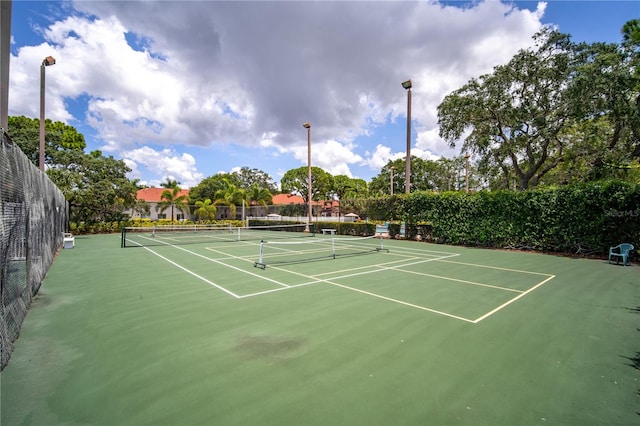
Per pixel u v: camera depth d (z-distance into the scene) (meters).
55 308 5.26
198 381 2.95
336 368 3.21
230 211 36.78
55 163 22.41
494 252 13.30
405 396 2.71
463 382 2.95
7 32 3.92
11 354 3.51
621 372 3.17
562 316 4.92
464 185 53.00
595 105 14.07
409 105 18.45
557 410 2.52
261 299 5.83
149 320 4.67
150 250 13.59
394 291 6.47
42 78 13.13
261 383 2.91
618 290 6.62
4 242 3.72
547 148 18.31
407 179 18.91
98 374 3.08
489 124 18.62
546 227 13.02
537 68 16.41
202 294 6.18
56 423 2.33
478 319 4.76
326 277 7.88
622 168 14.59
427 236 17.83
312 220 26.86
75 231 22.80
